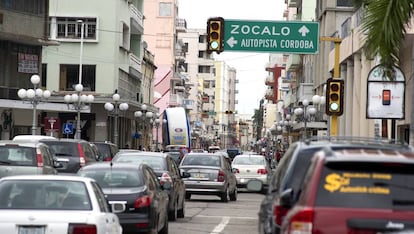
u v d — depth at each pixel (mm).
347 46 90125
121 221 32250
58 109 108438
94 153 58625
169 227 43125
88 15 127250
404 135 63562
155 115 143125
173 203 45438
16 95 101625
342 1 123000
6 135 104125
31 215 21812
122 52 134250
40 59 106500
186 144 133750
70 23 127500
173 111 135125
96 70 127125
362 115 80500
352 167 15789
